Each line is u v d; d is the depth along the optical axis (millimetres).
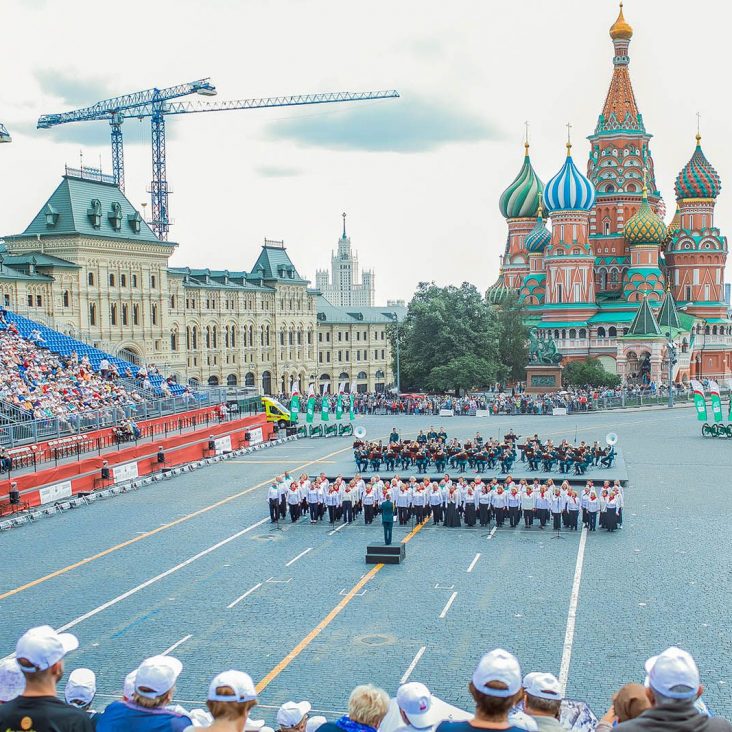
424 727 13820
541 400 126438
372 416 124875
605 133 189125
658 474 71500
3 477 61031
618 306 178500
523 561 45688
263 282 162875
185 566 45219
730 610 36844
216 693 12805
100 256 117625
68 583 42219
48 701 12672
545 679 14570
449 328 150125
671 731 11539
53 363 90375
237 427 93000
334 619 36500
